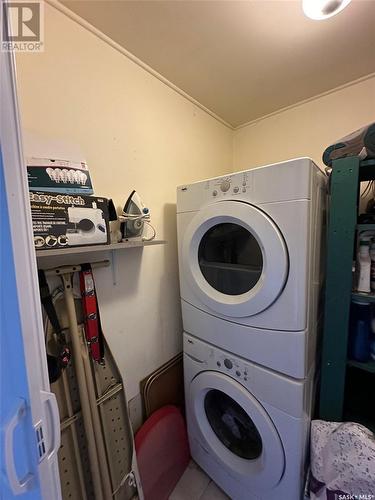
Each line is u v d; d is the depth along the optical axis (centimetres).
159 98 124
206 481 121
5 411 37
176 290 140
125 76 107
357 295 94
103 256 103
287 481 88
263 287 82
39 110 81
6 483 38
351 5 84
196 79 126
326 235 103
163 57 110
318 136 146
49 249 70
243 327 93
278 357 85
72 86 89
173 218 136
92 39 94
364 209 126
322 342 102
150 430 112
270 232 79
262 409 91
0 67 34
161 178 127
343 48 105
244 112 162
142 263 120
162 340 133
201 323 110
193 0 81
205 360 110
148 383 121
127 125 109
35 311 40
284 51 107
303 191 72
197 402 117
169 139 131
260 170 81
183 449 127
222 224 103
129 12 86
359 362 98
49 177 71
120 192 107
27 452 39
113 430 97
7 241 36
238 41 101
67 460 84
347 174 90
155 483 110
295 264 76
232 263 103
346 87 133
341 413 98
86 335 92
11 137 36
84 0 81
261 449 103
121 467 97
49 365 81
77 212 77
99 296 102
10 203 36
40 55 81
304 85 133
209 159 162
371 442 81
